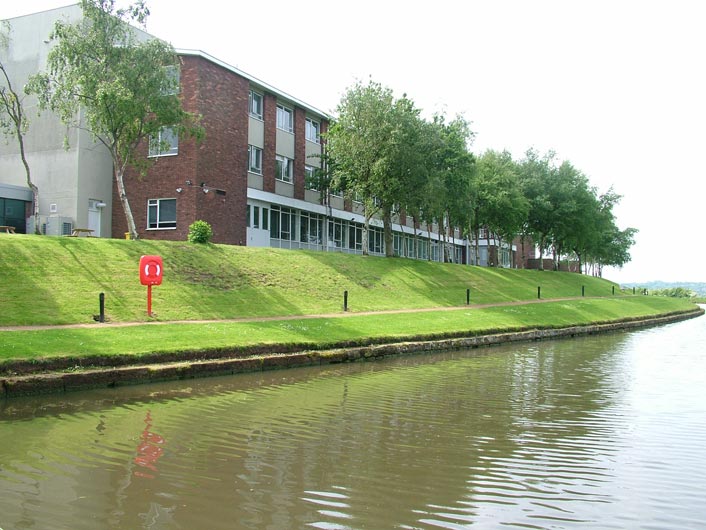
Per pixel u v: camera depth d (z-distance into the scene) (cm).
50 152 3106
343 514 559
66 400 1047
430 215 3775
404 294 3002
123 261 2222
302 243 3994
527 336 2433
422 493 619
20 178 3186
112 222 3186
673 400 1146
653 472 702
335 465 707
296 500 591
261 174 3581
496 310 2872
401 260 3775
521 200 4722
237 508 568
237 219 3244
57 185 3080
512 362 1712
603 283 6012
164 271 2241
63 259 2086
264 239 3566
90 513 548
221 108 3141
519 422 950
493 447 800
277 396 1138
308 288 2623
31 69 3183
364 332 1892
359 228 4772
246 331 1658
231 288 2317
